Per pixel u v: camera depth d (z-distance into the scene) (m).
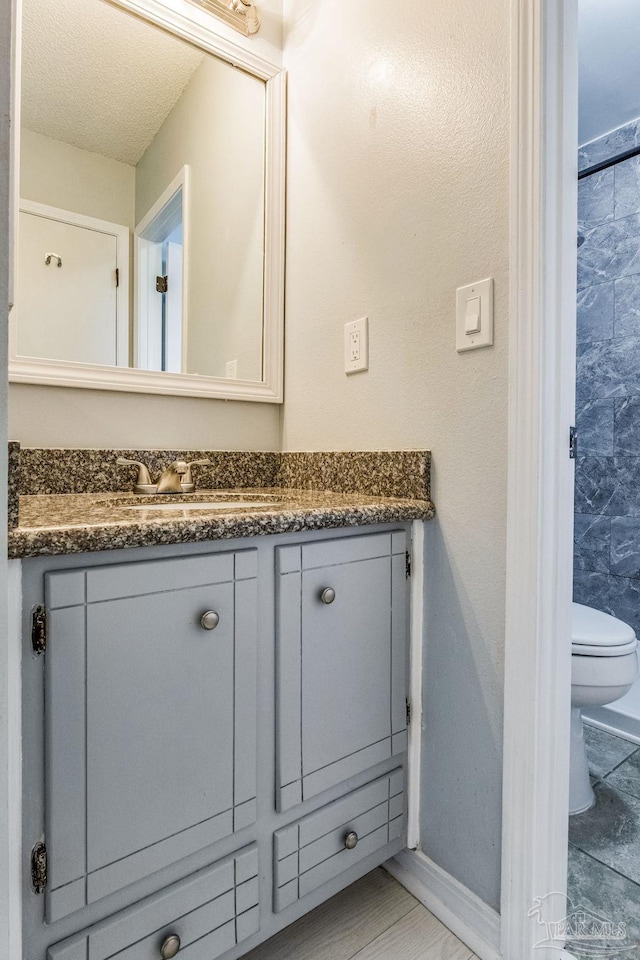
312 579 0.87
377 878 1.09
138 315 1.29
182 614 0.72
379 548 0.96
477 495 0.93
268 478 1.48
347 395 1.24
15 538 0.58
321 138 1.33
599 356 2.32
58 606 0.62
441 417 1.00
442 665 1.00
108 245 1.26
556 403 0.84
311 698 0.87
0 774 0.42
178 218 1.35
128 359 1.28
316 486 1.33
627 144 2.21
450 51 0.97
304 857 0.88
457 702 0.97
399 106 1.09
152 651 0.70
